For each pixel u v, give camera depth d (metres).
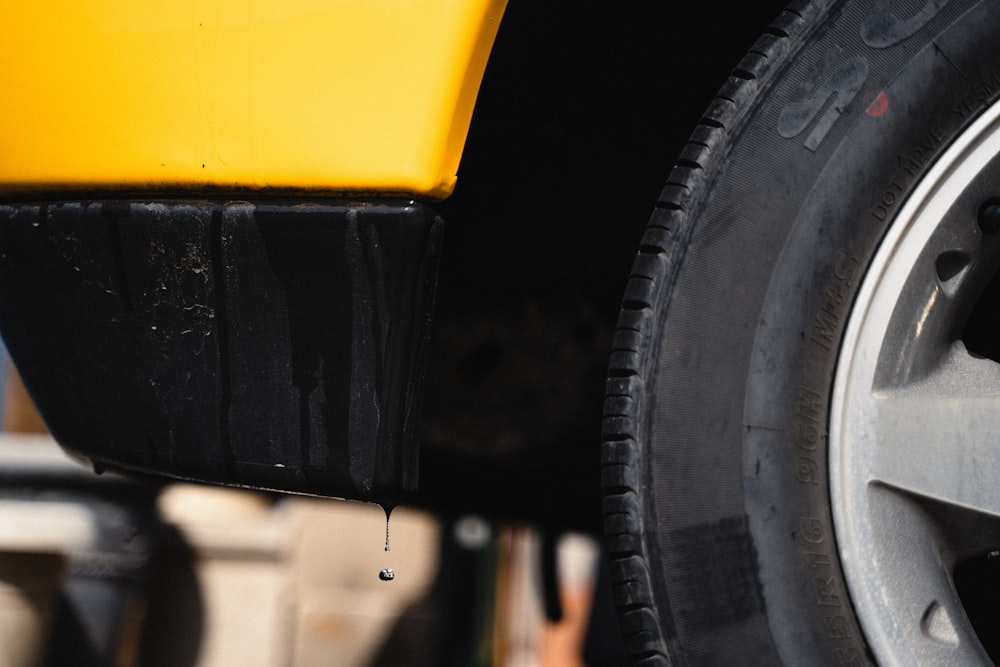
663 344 1.29
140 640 3.05
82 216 1.38
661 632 1.27
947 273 1.30
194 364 1.35
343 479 1.31
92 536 2.87
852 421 1.27
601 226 1.80
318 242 1.28
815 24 1.29
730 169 1.29
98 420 1.42
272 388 1.33
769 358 1.28
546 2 1.43
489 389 1.98
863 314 1.27
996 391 1.30
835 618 1.26
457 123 1.25
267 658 3.22
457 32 1.23
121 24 1.34
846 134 1.28
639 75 1.62
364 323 1.28
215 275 1.33
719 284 1.28
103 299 1.38
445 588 3.58
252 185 1.29
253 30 1.29
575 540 3.44
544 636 3.15
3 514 2.83
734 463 1.27
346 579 3.57
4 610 2.74
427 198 1.26
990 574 1.64
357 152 1.25
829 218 1.28
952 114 1.28
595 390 1.96
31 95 1.38
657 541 1.27
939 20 1.28
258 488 1.38
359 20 1.25
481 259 1.83
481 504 2.17
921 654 1.25
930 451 1.26
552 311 1.89
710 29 1.55
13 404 3.49
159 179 1.33
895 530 1.27
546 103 1.63
